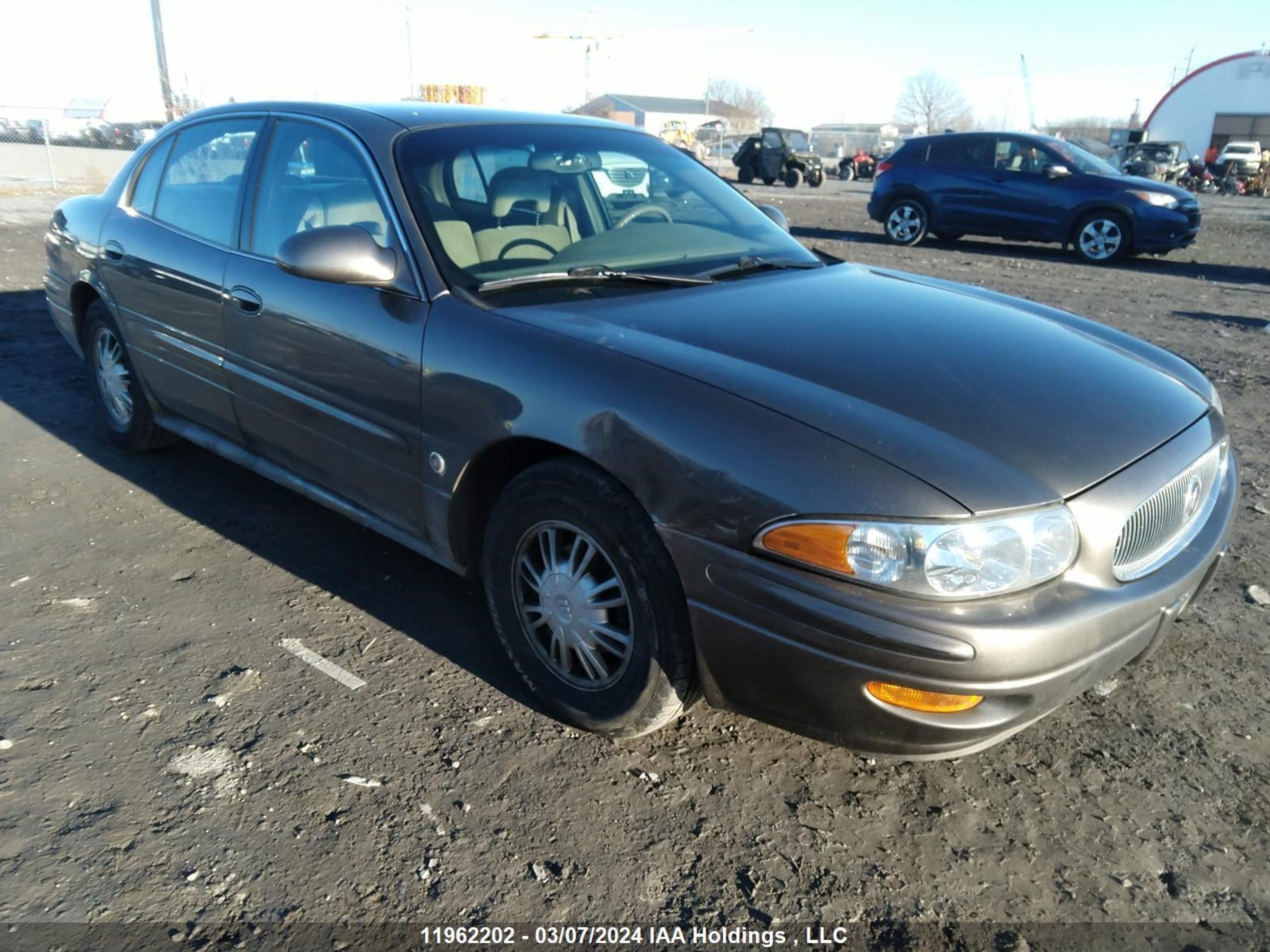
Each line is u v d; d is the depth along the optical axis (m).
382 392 2.85
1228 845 2.33
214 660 2.91
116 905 2.03
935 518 1.99
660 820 2.35
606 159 3.53
